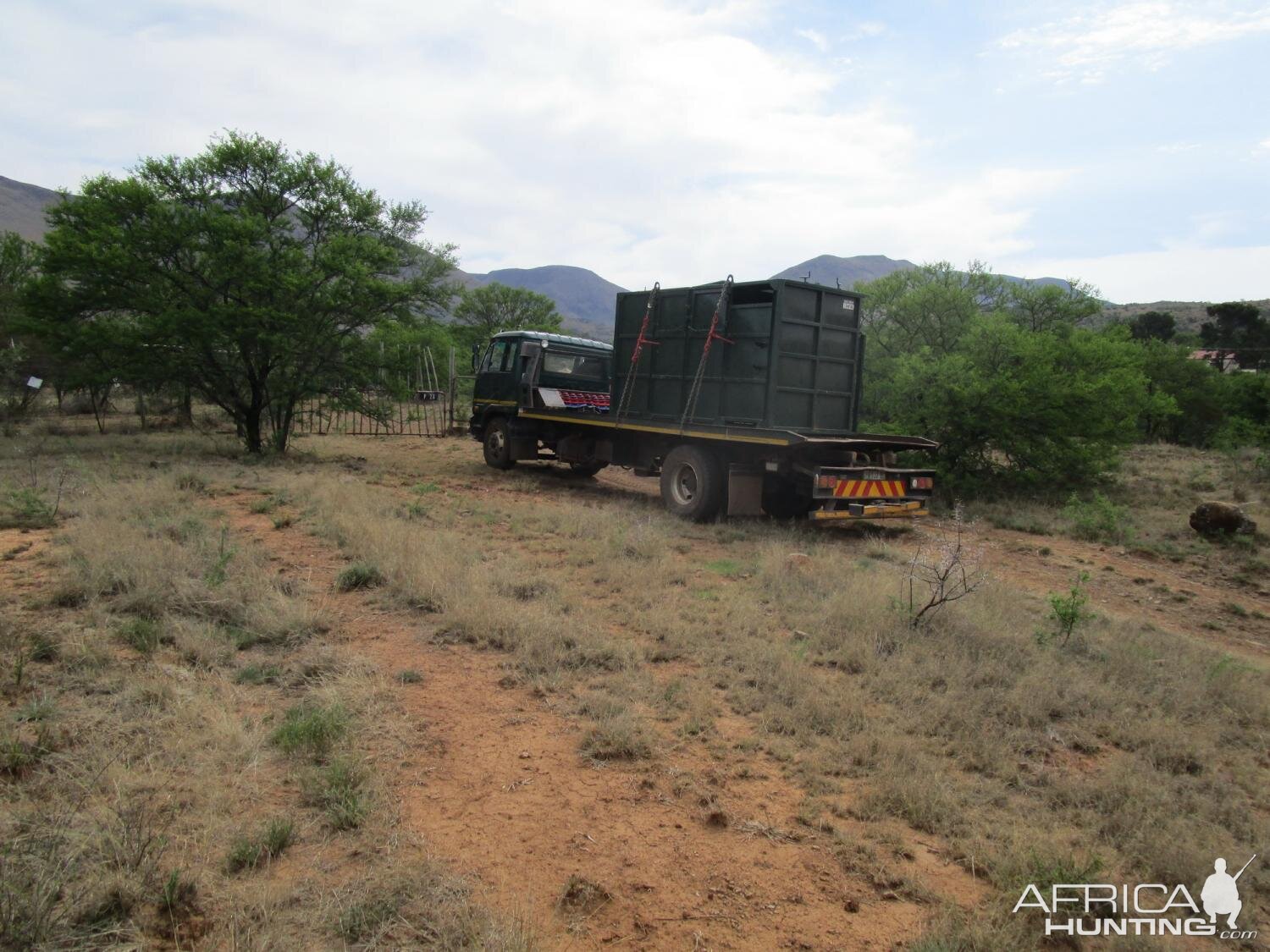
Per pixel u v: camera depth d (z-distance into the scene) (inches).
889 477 439.8
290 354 614.2
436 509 444.5
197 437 785.6
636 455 550.9
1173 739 194.7
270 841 128.0
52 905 105.2
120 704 172.1
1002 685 223.6
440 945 108.7
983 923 120.6
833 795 161.6
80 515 346.3
